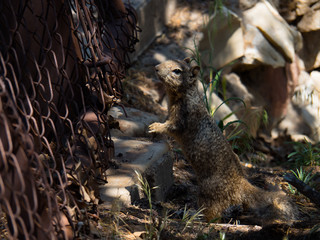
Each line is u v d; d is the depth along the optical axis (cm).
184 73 762
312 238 559
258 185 993
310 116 1625
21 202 397
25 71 501
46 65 556
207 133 782
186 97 775
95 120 613
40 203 421
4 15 434
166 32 1442
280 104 1638
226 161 782
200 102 785
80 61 617
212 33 1444
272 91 1622
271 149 1547
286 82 1645
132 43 847
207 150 780
